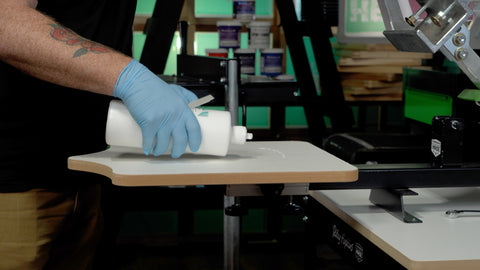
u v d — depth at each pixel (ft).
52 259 5.35
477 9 4.49
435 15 4.37
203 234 11.81
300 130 10.94
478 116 5.96
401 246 4.08
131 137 4.36
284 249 11.35
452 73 8.85
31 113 4.90
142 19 10.82
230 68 6.01
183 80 7.27
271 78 8.16
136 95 4.19
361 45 10.82
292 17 8.85
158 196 9.37
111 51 4.34
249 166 4.21
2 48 4.23
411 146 6.23
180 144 4.27
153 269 10.66
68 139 5.20
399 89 10.87
